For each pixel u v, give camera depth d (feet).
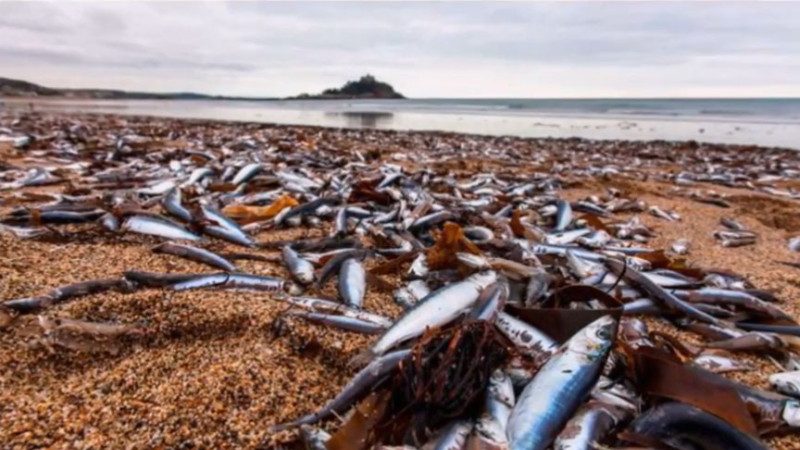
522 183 7.18
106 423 1.71
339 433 1.61
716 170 10.34
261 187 6.03
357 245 3.78
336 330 2.37
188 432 1.70
